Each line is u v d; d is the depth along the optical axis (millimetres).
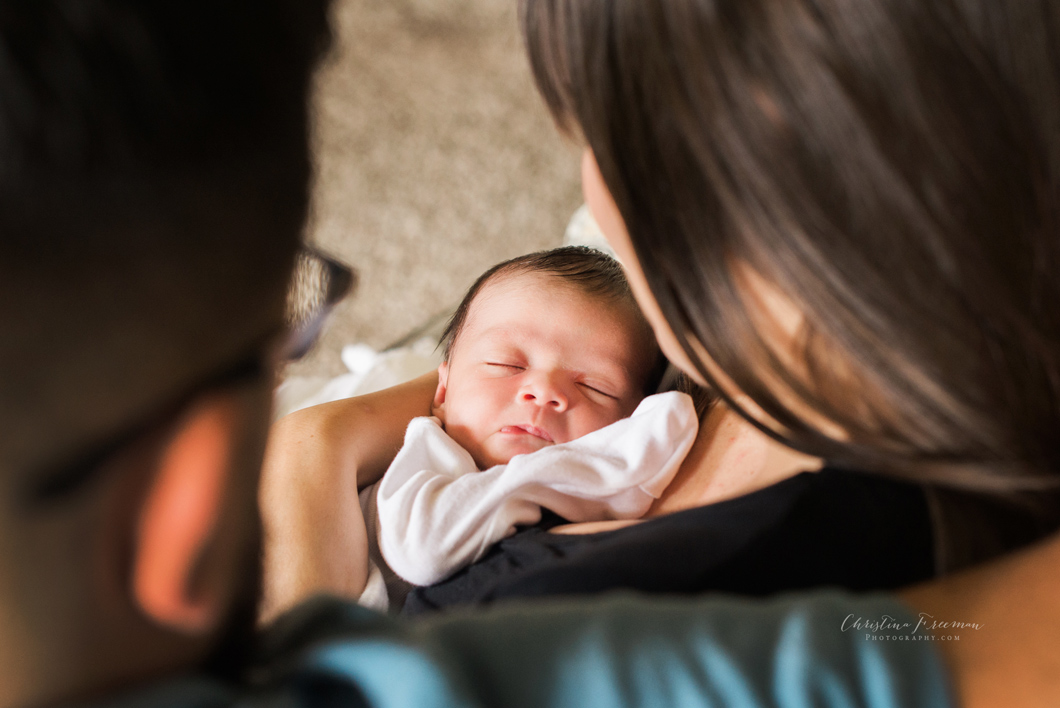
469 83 2814
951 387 497
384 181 2553
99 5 236
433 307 2279
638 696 397
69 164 241
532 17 585
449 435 1113
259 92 280
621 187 555
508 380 1115
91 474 267
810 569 605
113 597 286
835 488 627
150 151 252
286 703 346
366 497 1032
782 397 590
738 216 499
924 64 440
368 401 1123
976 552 583
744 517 631
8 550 263
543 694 396
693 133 494
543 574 626
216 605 306
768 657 424
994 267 472
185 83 255
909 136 448
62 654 282
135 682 307
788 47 452
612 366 1142
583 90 549
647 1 491
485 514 896
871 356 502
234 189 279
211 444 292
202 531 290
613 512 927
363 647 365
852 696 413
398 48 2896
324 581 893
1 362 246
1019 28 446
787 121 463
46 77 234
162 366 274
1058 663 453
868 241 470
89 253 249
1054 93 460
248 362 308
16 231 239
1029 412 514
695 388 1065
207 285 279
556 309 1151
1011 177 464
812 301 498
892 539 617
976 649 473
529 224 2459
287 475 961
